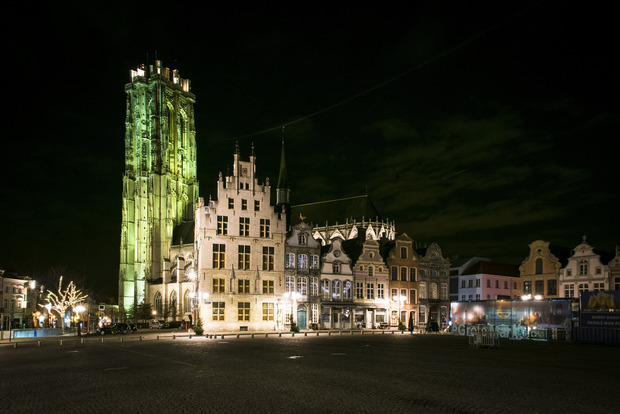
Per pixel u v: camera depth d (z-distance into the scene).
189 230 159.50
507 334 65.69
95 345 52.78
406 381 23.16
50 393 21.19
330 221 153.38
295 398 19.05
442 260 105.62
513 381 23.38
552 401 18.56
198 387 21.77
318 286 92.00
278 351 40.34
